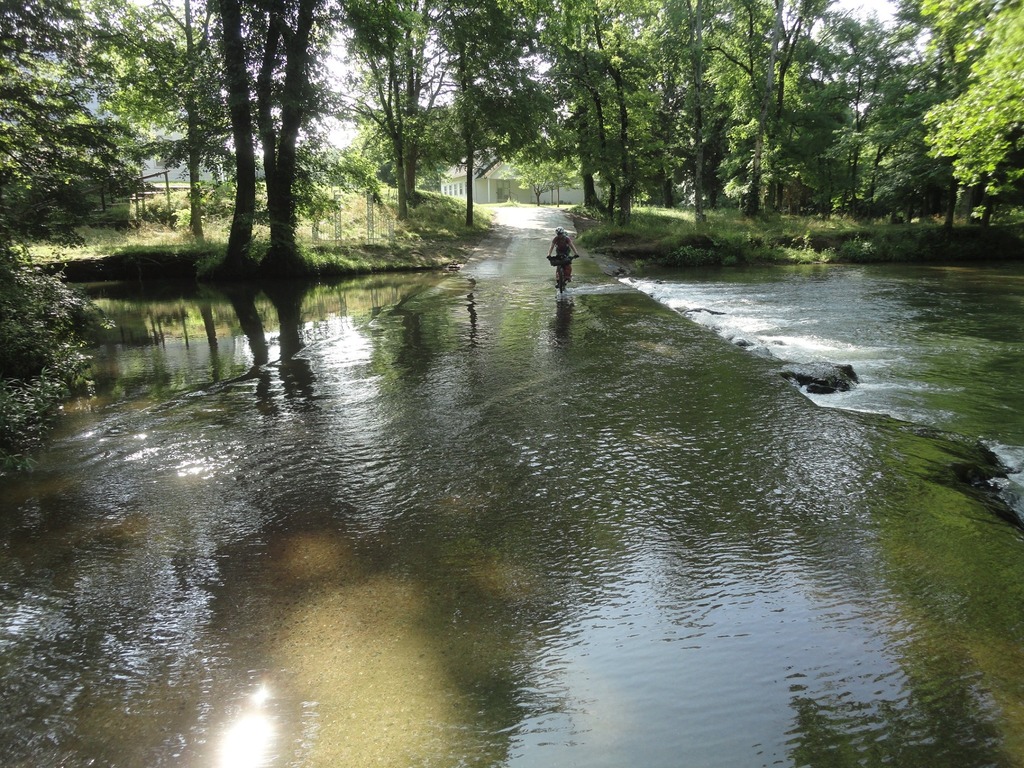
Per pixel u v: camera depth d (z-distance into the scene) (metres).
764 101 33.16
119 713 2.75
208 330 12.51
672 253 27.36
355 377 8.53
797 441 5.87
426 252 26.28
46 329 9.90
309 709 2.73
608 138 34.84
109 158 14.64
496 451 5.80
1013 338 10.98
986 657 2.96
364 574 3.83
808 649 3.05
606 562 3.90
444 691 2.82
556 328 11.69
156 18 23.94
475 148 34.12
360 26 21.05
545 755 2.45
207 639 3.24
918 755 2.40
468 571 3.84
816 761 2.39
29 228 12.26
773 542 4.09
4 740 2.61
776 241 29.42
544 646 3.13
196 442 6.20
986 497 4.76
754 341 10.58
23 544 4.29
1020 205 31.58
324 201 22.94
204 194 23.84
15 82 13.60
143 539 4.32
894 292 17.47
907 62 32.62
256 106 20.39
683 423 6.44
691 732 2.55
